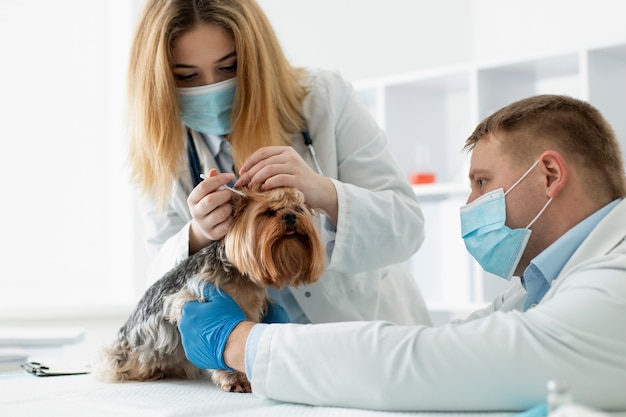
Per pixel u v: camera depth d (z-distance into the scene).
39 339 2.37
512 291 1.60
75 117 3.74
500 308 1.56
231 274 1.51
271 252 1.48
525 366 1.05
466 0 3.67
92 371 1.68
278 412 1.16
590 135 1.25
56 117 3.70
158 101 1.73
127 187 3.68
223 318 1.38
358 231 1.68
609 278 1.07
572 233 1.23
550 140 1.26
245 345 1.28
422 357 1.11
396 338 1.14
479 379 1.07
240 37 1.70
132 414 1.23
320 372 1.18
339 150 1.92
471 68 3.00
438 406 1.10
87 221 3.76
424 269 3.20
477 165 1.36
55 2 3.69
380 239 1.73
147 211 1.99
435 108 3.50
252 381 1.25
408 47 3.84
